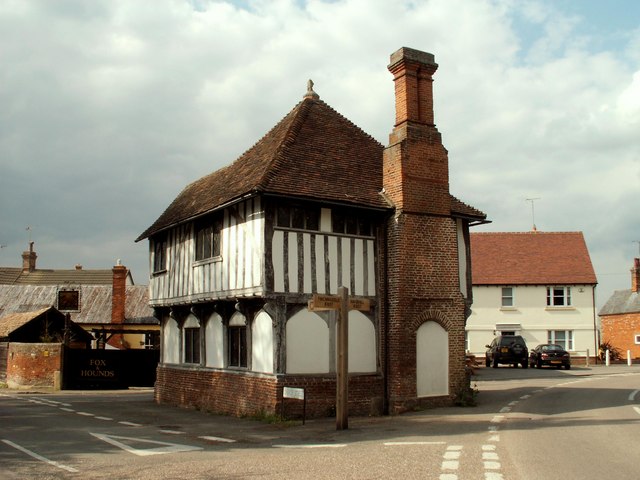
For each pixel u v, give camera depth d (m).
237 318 16.64
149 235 20.70
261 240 14.90
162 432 13.00
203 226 17.94
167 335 20.86
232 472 8.46
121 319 37.59
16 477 8.32
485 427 12.41
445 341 16.55
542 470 8.23
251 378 15.57
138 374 27.17
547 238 41.34
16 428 13.79
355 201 15.65
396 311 15.81
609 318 48.38
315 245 15.50
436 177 16.81
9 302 38.97
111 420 15.39
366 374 15.74
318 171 16.19
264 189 14.39
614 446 10.06
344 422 12.80
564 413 14.41
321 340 15.35
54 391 25.91
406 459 9.10
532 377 25.41
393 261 16.05
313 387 14.97
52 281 52.53
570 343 38.59
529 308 38.75
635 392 18.80
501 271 39.28
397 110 16.89
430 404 15.95
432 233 16.55
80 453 10.30
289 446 10.78
